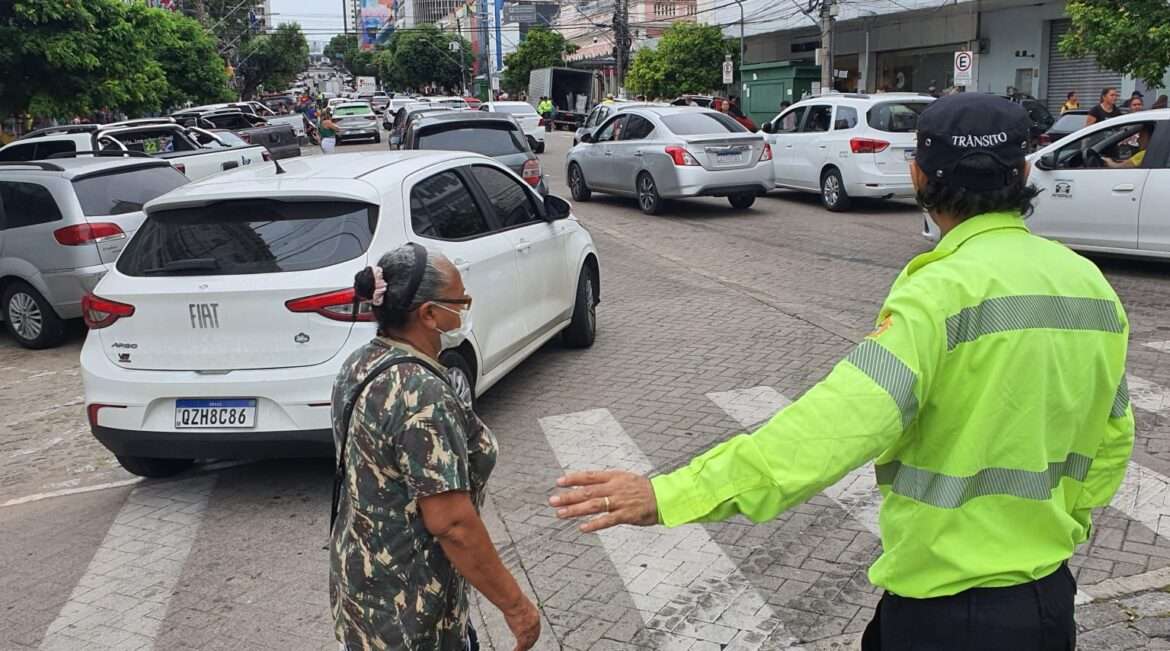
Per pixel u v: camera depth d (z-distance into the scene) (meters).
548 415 6.66
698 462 1.93
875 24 34.47
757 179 15.74
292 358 5.03
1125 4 15.61
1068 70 28.00
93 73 18.53
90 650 3.99
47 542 5.10
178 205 5.34
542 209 7.45
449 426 2.38
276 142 25.30
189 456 5.18
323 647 3.94
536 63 69.62
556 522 5.01
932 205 2.05
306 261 5.09
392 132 22.75
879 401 1.82
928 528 1.96
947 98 2.04
